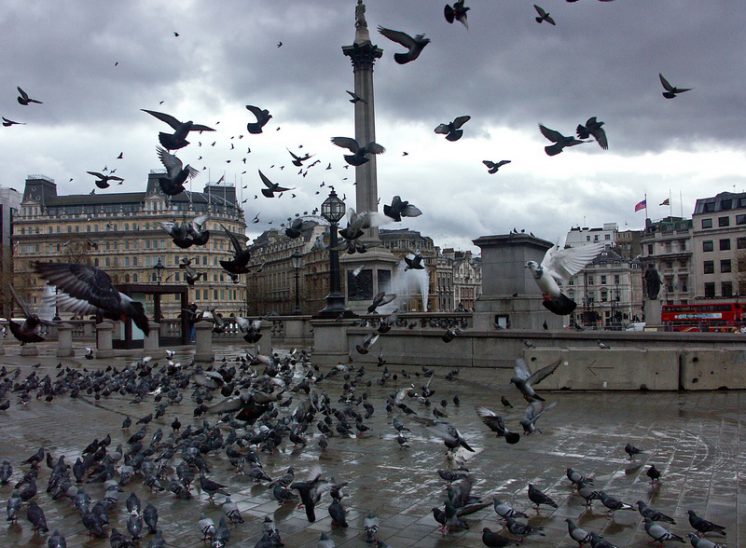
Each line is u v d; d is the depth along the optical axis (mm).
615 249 135625
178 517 8195
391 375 21828
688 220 121125
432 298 124625
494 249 28250
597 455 10773
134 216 127875
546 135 11219
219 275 128250
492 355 22453
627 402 15891
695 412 14477
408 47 10422
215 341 46969
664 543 6941
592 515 7832
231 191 134375
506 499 8500
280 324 45625
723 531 6668
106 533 7625
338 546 7055
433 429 8844
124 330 39250
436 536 7305
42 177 135000
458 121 12734
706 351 17266
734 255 108125
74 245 116125
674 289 116500
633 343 20531
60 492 8945
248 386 16359
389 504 8477
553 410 15000
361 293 41000
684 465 10031
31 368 29594
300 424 12039
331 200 27141
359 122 46406
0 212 137500
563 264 7754
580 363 17641
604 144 10797
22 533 7762
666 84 11852
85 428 14438
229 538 6996
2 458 11727
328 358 26328
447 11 10523
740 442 11594
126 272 127500
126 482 9742
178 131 10594
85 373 22578
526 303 27219
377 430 13305
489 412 8312
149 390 18609
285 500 8625
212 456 11359
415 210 13555
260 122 13703
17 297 8422
